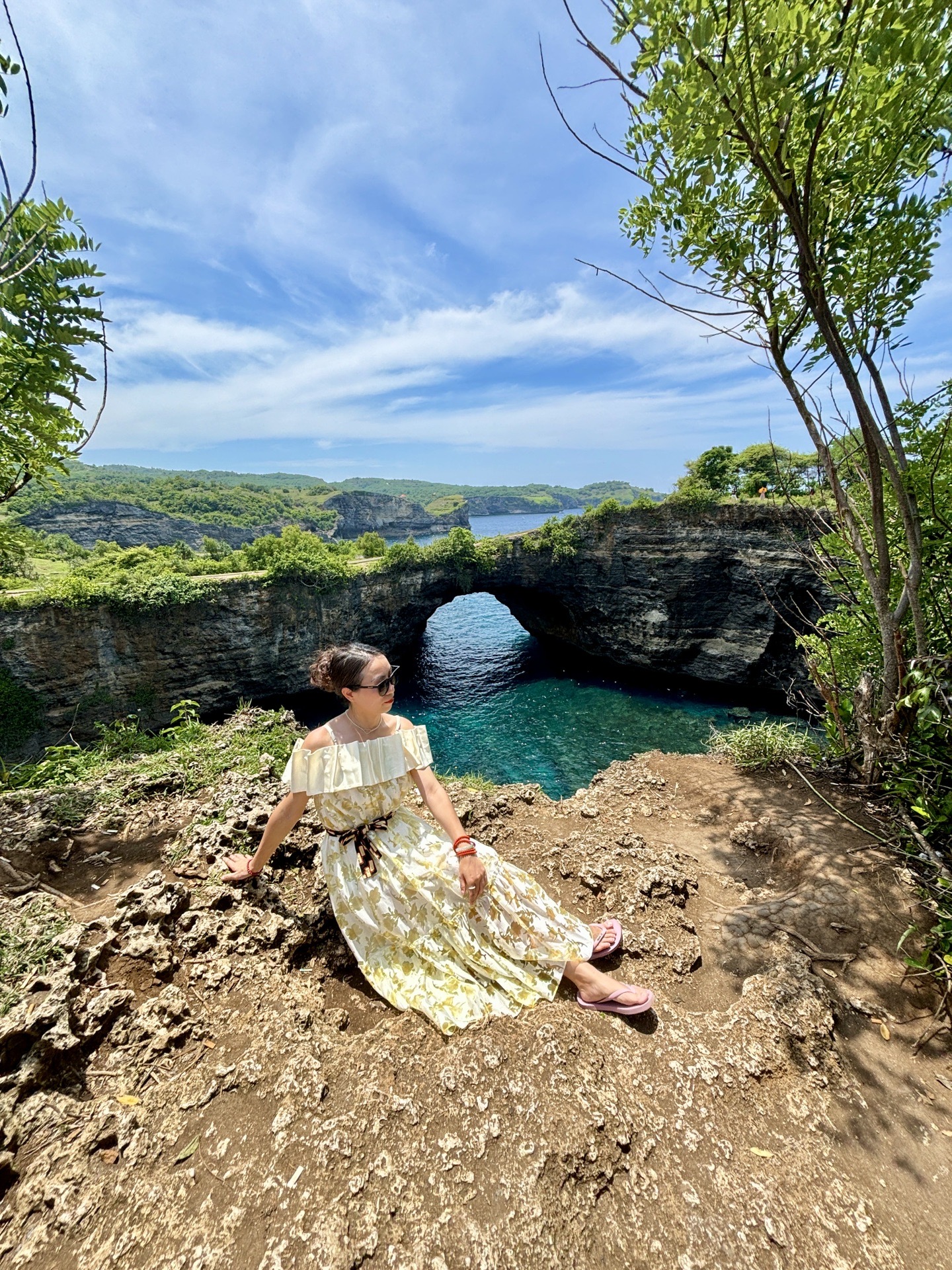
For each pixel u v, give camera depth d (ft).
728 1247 4.40
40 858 9.19
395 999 6.48
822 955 7.94
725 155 8.81
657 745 77.30
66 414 14.51
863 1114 5.68
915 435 12.05
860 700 12.16
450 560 109.81
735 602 91.09
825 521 14.28
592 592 109.60
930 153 9.11
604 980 6.75
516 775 71.10
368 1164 4.69
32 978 6.07
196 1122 5.01
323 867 7.39
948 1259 4.42
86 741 78.48
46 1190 4.34
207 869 8.63
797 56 6.98
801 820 11.78
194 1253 3.98
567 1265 4.16
